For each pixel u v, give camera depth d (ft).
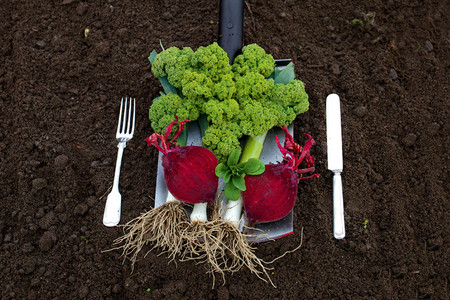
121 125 2.55
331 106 2.42
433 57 2.69
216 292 2.29
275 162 2.28
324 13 2.76
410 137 2.53
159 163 2.33
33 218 2.39
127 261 2.33
